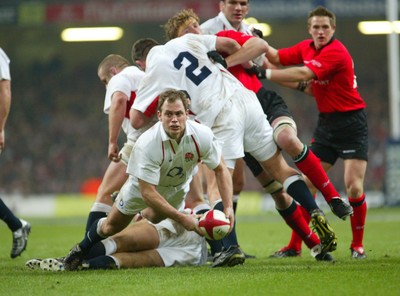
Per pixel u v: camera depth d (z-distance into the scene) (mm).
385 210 79875
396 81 86188
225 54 29312
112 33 124562
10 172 123250
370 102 133375
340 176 107000
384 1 98562
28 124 133125
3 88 33844
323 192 29406
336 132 33625
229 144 27812
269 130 29031
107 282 23125
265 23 127750
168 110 23781
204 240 28953
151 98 27781
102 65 33062
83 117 135000
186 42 28266
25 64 142375
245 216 80188
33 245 42906
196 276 24203
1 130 33938
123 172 30328
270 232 52156
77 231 57188
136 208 25609
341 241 42000
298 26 137875
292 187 28766
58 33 140125
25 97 138125
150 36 140375
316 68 31578
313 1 100438
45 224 69812
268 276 23828
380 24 112688
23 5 110062
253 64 30453
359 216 32281
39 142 129000
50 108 136875
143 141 24266
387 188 84000
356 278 22844
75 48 142125
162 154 24219
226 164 27766
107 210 30250
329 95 33500
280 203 31500
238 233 51469
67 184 121562
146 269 26766
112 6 109375
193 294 20531
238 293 20578
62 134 131250
